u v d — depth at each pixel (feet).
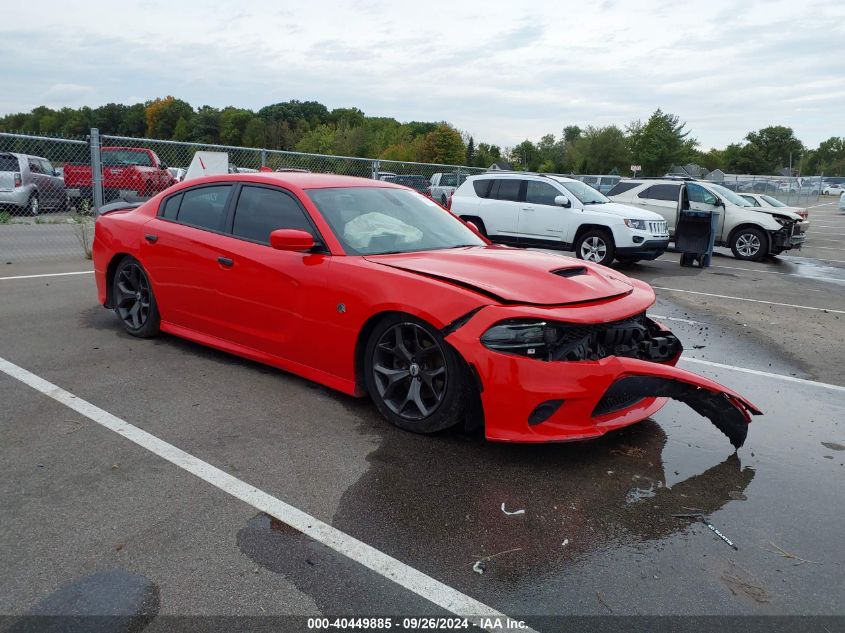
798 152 360.48
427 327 11.07
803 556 8.41
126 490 9.41
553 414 10.35
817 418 13.70
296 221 13.52
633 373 10.57
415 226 14.30
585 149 242.17
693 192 48.93
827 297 30.60
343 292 12.15
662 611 7.20
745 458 11.43
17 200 44.57
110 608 6.91
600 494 9.86
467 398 11.00
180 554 7.91
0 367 14.57
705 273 38.34
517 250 14.29
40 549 7.92
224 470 10.12
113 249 17.12
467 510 9.22
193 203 15.74
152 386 13.65
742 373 17.01
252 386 13.83
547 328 10.30
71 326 18.25
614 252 36.86
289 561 7.85
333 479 9.96
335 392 13.62
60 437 11.11
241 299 14.07
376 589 7.40
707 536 8.80
